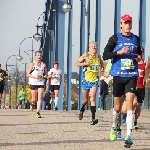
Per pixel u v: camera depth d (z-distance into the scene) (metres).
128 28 9.94
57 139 11.48
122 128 14.84
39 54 21.02
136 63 9.98
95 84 16.56
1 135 12.52
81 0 41.84
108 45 10.02
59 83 30.92
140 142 10.75
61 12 45.12
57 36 44.84
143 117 23.44
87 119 19.53
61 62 44.22
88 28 31.27
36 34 52.50
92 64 16.59
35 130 14.08
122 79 9.88
